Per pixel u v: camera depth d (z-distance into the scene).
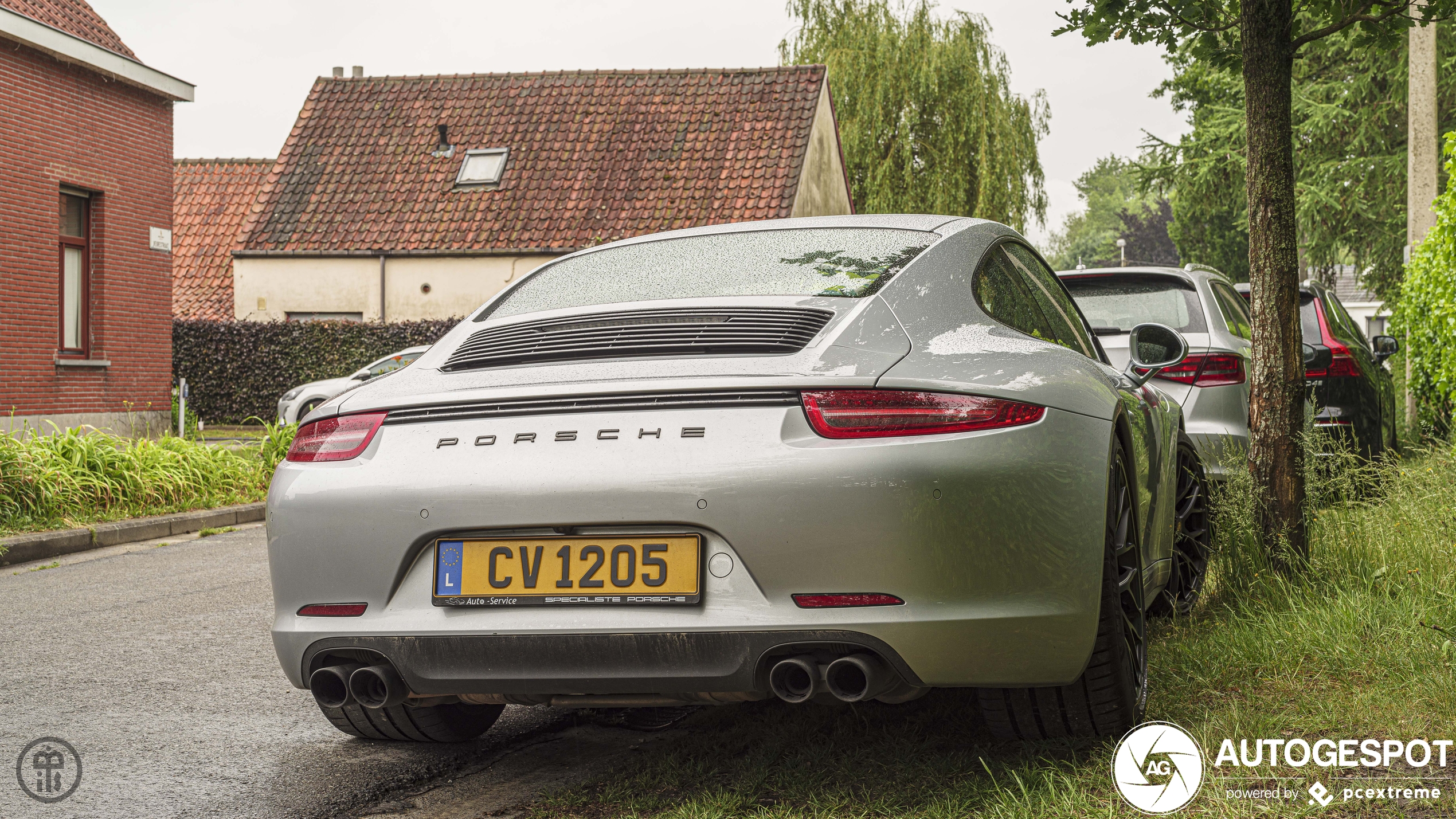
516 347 3.13
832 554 2.57
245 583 6.90
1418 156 12.46
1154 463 4.00
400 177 24.34
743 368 2.76
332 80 26.67
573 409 2.79
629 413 2.75
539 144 24.53
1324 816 2.59
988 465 2.63
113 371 16.08
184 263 26.11
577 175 23.73
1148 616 4.64
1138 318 6.55
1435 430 11.10
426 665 2.81
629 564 2.69
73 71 15.24
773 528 2.59
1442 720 3.16
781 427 2.64
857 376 2.68
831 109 26.39
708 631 2.61
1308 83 31.53
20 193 14.39
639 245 3.79
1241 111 31.94
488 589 2.77
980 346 2.95
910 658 2.57
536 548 2.75
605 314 3.20
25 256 14.48
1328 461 5.21
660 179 23.39
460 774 3.44
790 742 3.36
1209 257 46.81
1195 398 6.20
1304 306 8.34
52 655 5.02
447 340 3.37
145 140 16.59
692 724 3.76
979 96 29.47
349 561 2.86
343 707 3.57
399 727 3.61
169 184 17.08
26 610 6.12
